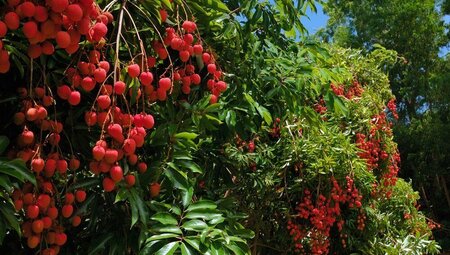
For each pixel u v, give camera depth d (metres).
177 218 1.99
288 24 2.89
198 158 2.73
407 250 4.99
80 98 1.91
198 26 2.38
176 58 2.22
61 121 2.00
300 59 2.77
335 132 4.47
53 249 1.79
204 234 1.80
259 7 2.58
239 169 3.59
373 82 5.73
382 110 5.20
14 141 1.91
